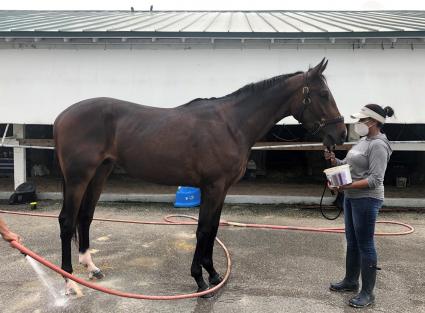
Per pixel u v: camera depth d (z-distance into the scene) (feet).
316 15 37.22
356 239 11.30
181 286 12.05
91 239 16.56
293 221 20.04
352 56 21.49
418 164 30.60
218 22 28.02
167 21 28.58
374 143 10.37
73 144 11.55
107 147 11.86
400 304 11.01
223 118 11.53
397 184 28.07
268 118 12.03
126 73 22.22
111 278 12.57
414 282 12.52
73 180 11.56
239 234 17.54
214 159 11.13
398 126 31.04
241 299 11.18
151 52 22.03
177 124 11.39
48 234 17.13
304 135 31.86
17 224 18.67
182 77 22.08
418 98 21.59
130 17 33.50
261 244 16.21
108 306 10.69
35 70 22.38
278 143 25.61
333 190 11.05
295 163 32.91
